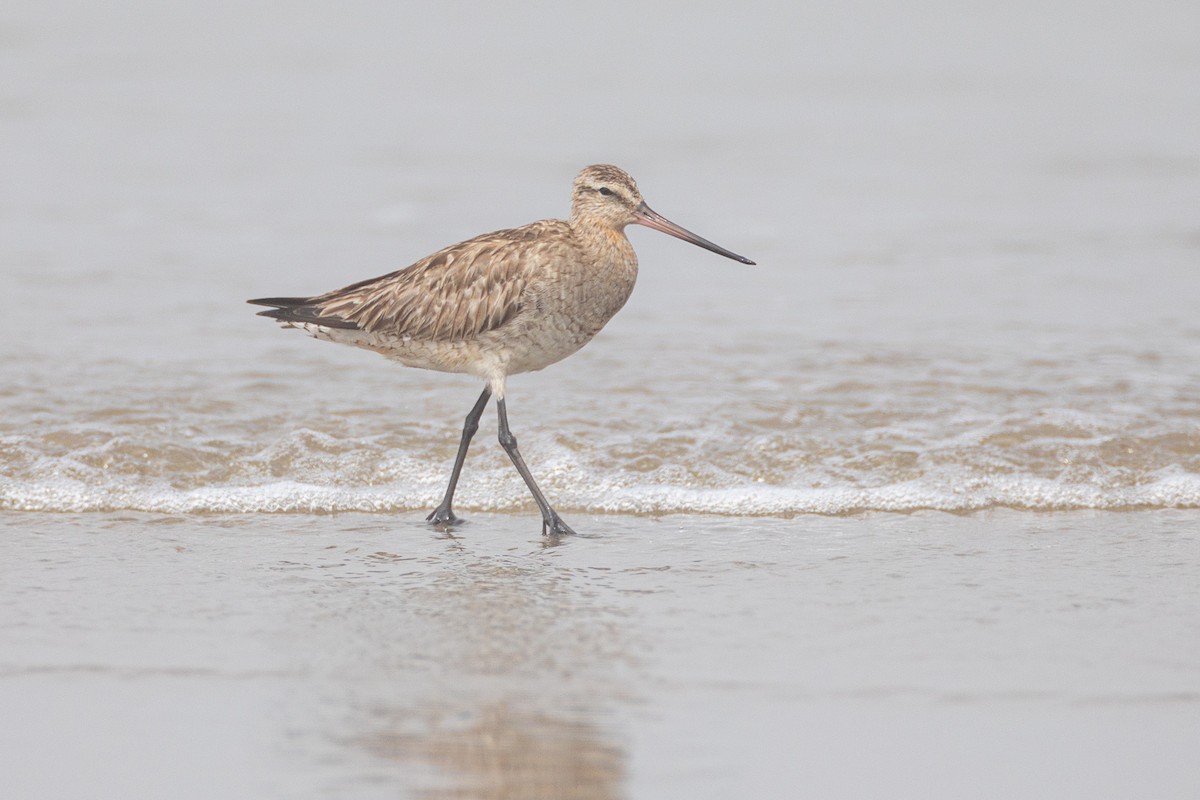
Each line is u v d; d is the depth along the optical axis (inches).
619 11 1999.3
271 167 1222.9
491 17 1969.7
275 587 434.6
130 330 745.6
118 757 318.7
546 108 1488.7
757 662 372.5
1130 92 1546.5
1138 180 1179.3
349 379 666.8
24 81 1563.7
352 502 528.1
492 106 1497.3
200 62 1695.4
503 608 415.2
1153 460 554.9
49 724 335.3
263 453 560.4
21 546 470.6
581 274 519.8
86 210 1056.8
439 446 577.0
